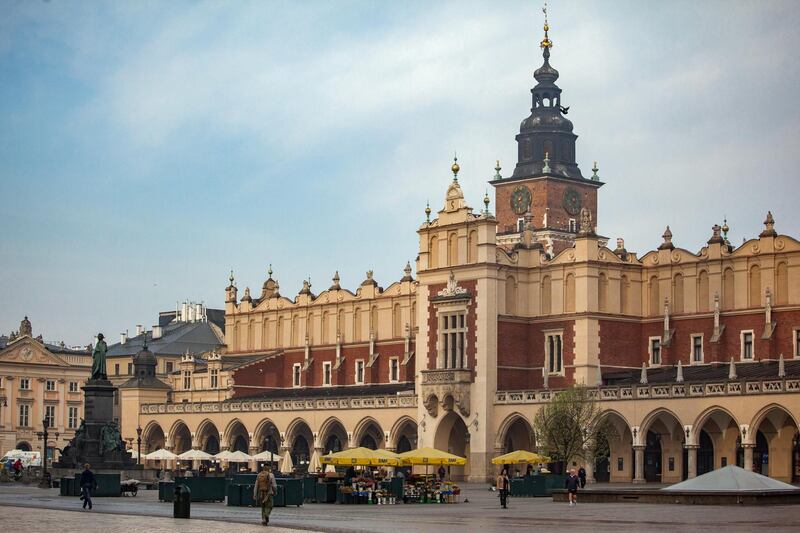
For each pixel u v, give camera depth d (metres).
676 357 128.38
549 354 131.25
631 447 122.00
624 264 131.38
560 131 181.12
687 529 58.69
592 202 182.50
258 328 170.62
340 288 160.62
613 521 65.19
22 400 195.38
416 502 91.69
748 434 108.06
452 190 135.62
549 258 134.62
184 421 163.50
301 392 161.38
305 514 75.94
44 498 93.50
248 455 145.88
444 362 133.62
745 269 123.69
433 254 136.88
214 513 75.69
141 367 174.62
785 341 120.25
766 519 63.81
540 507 82.00
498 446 128.38
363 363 155.88
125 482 98.81
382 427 139.12
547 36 184.75
